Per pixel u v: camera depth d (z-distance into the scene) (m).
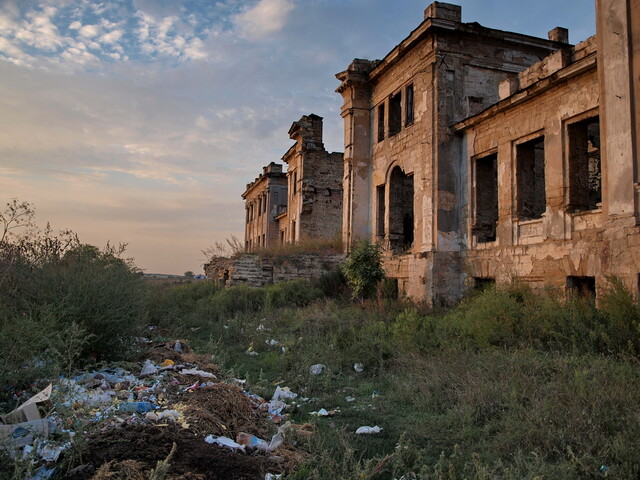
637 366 7.34
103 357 8.05
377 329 12.08
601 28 11.30
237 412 6.11
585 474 4.39
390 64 22.11
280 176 48.81
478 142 17.45
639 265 10.02
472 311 11.32
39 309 7.31
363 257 18.11
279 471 4.70
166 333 13.02
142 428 4.91
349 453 4.91
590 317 9.51
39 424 4.66
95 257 10.14
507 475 4.30
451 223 18.27
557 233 13.45
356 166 24.70
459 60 18.88
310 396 7.88
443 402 6.93
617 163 10.67
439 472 4.48
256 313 17.72
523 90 14.60
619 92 10.71
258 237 53.03
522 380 6.73
